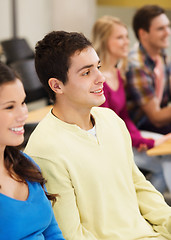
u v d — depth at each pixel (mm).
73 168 1429
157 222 1555
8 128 1193
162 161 2555
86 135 1484
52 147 1423
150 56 2965
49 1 5969
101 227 1450
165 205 1593
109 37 2656
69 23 5805
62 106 1490
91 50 1445
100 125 1548
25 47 4430
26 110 1218
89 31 5766
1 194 1210
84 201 1445
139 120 2932
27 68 3473
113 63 2656
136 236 1472
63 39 1438
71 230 1397
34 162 1368
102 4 5590
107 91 2494
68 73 1434
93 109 1587
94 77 1444
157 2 5078
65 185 1405
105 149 1514
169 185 2568
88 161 1460
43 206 1283
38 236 1271
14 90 1179
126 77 2869
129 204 1527
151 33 2932
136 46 3000
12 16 5809
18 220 1212
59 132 1463
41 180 1317
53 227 1344
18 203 1227
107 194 1478
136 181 1645
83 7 5711
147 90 2857
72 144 1457
